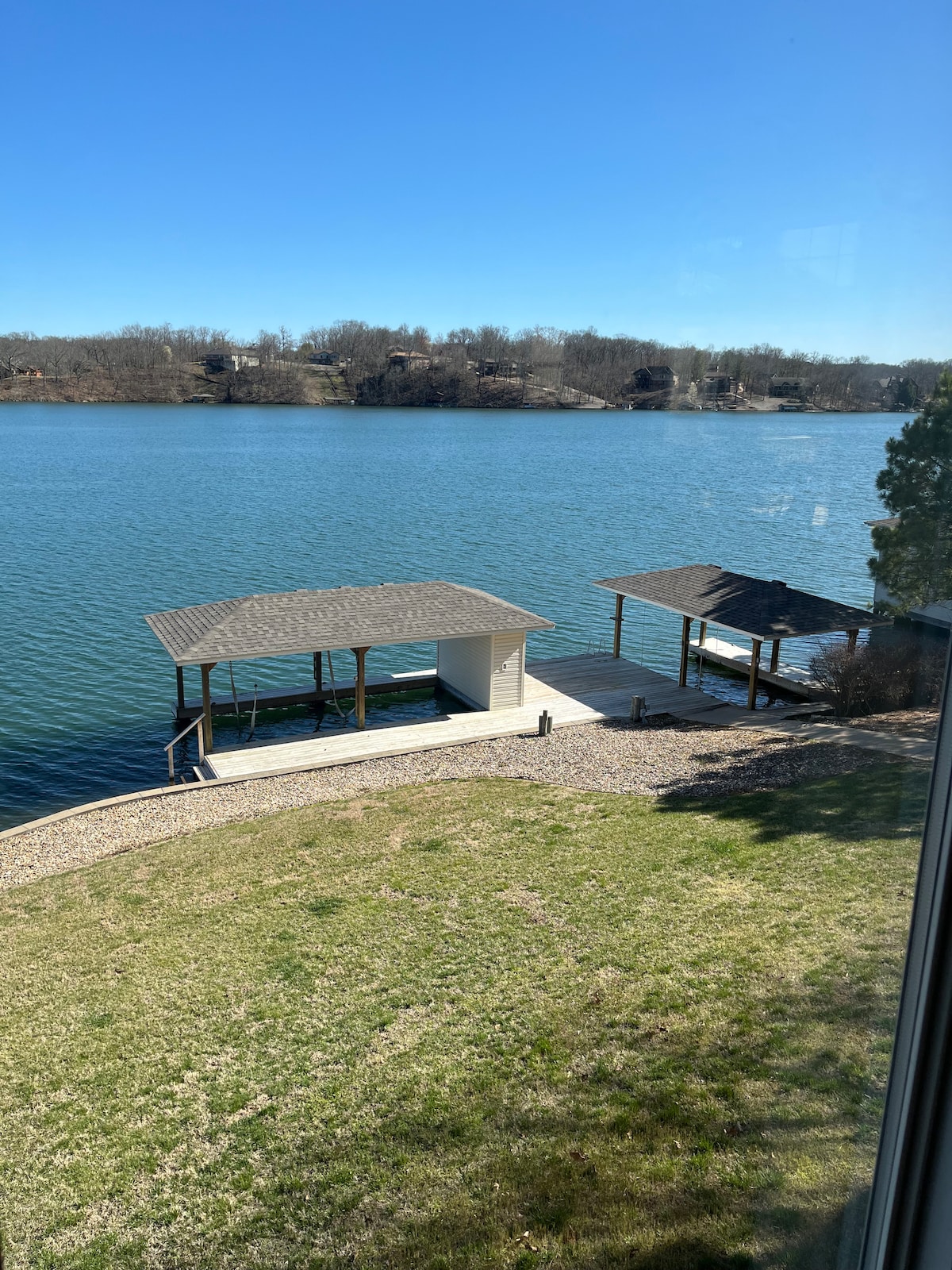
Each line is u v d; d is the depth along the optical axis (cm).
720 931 731
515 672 2056
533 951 802
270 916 955
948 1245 145
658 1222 372
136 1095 580
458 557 3834
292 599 2006
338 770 1662
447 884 1020
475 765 1628
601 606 3172
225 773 1664
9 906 1052
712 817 1134
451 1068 593
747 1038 511
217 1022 701
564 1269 367
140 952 864
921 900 145
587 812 1277
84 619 2900
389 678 2327
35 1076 610
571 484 4200
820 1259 184
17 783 1744
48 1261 411
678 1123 452
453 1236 404
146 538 4156
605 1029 605
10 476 4819
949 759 136
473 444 5350
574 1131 477
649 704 2012
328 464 6034
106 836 1352
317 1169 480
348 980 780
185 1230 430
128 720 2100
